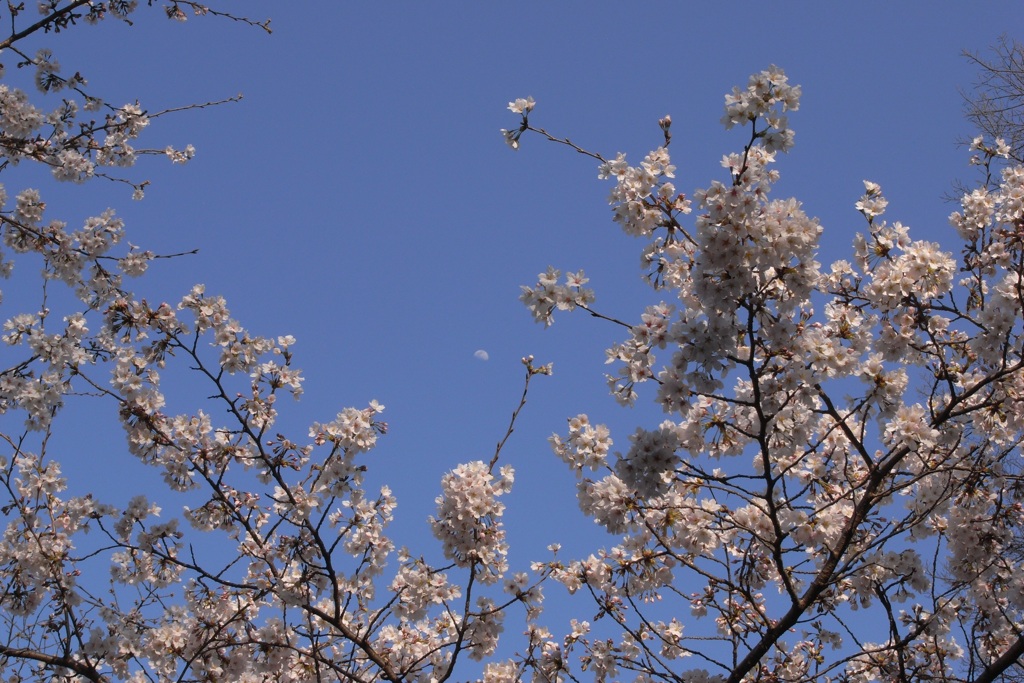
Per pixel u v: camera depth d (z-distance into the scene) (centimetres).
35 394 608
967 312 577
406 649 673
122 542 592
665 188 496
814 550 555
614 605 621
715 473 596
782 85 419
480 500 608
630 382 495
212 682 611
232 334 553
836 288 559
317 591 581
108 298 713
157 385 574
